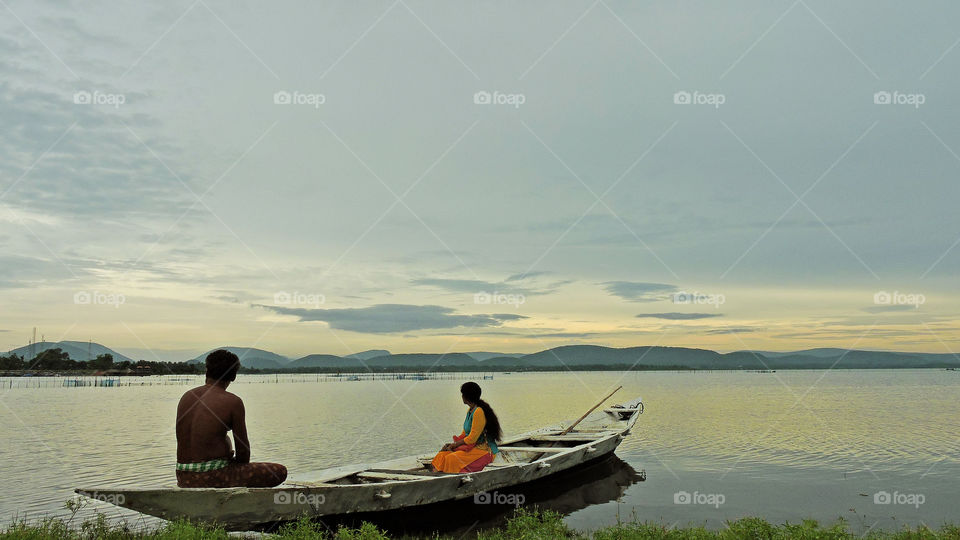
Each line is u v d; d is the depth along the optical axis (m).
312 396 50.47
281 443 17.95
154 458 15.43
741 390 55.03
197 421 6.52
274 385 87.38
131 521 8.47
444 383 94.81
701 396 43.78
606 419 16.94
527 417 26.67
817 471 12.87
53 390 73.12
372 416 28.16
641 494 10.47
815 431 20.30
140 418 29.16
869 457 14.80
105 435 21.17
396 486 7.45
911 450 16.02
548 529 6.97
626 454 15.28
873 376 120.12
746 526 6.25
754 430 20.66
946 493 10.68
